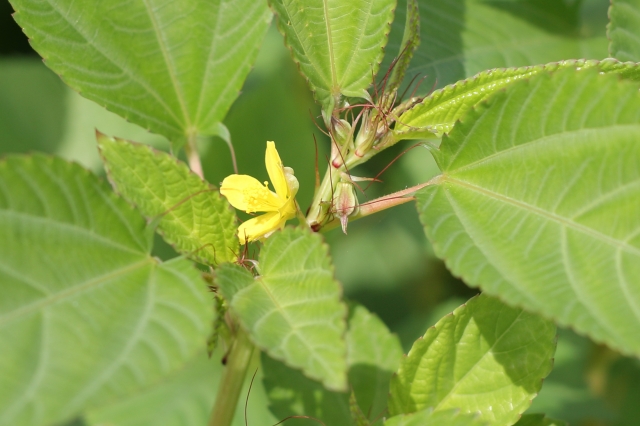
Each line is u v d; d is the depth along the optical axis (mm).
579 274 247
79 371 236
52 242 244
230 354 268
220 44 279
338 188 263
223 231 261
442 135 265
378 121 266
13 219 243
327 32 269
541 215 253
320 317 241
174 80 280
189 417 316
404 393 273
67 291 242
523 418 276
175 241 259
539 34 317
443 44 306
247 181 267
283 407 293
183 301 243
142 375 236
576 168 253
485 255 250
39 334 238
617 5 291
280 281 249
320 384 295
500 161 258
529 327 269
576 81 252
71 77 274
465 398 272
